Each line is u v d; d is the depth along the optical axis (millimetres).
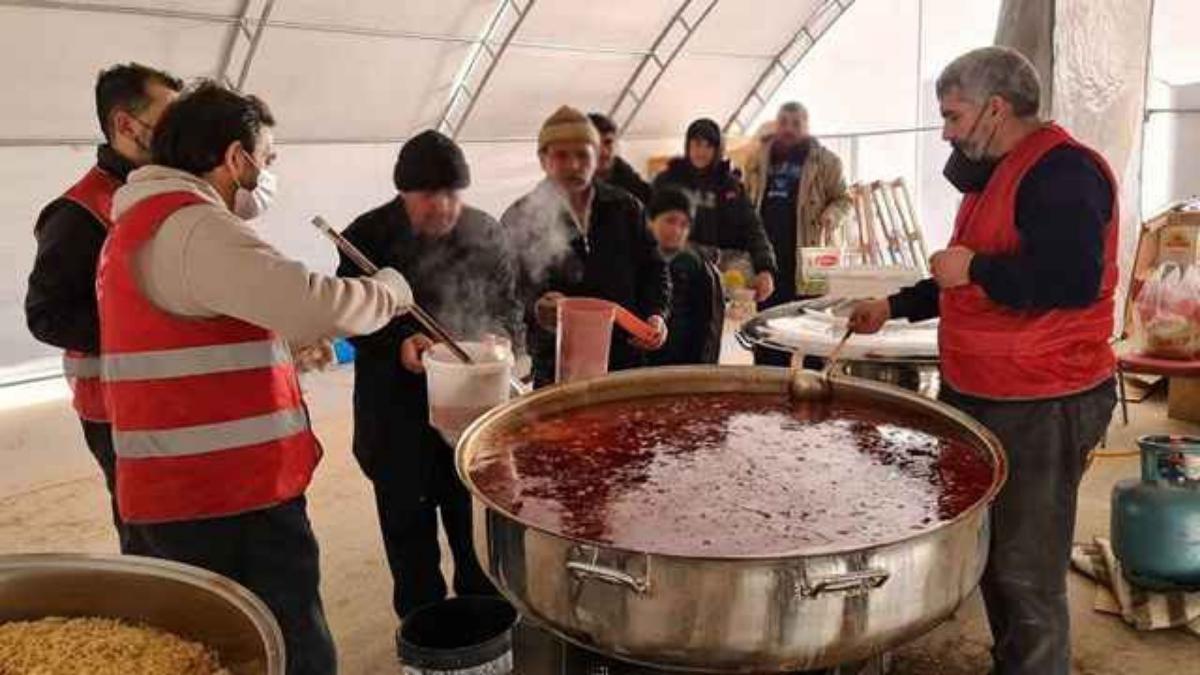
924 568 1250
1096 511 3416
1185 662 2477
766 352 3656
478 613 2262
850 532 1373
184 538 1679
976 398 2027
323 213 6738
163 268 1557
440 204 2244
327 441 4488
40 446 4566
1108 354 2014
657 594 1202
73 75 5102
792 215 4777
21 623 1262
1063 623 2072
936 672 2455
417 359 2252
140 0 4977
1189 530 2609
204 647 1214
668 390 2066
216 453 1670
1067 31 4512
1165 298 3852
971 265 1852
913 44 8211
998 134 1919
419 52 6531
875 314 2287
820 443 1769
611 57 7715
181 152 1607
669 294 2867
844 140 8758
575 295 2732
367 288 1644
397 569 2480
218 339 1644
